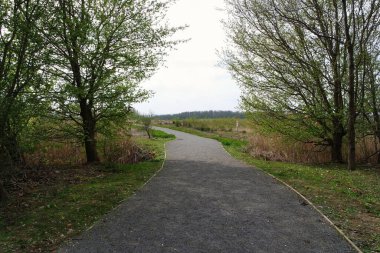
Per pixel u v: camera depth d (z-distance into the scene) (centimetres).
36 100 1077
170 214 750
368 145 1612
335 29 1459
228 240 604
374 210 780
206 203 835
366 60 1439
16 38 955
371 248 572
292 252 557
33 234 640
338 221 703
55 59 1157
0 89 881
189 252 557
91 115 1416
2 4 920
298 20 1332
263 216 735
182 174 1223
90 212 765
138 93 1441
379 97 1512
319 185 1033
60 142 1412
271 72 1557
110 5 1349
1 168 1020
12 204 834
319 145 1638
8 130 1022
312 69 1472
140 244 589
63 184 1048
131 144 1723
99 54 1295
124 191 956
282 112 1580
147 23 1391
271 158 1656
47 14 1085
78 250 568
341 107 1482
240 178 1146
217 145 2345
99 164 1416
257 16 1495
